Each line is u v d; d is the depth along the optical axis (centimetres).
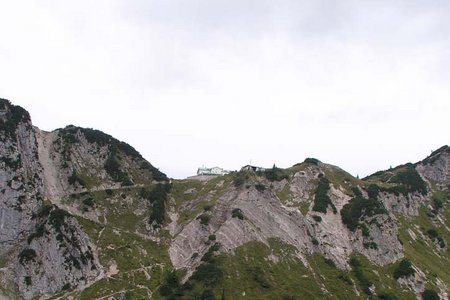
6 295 18512
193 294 19362
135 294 19375
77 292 19250
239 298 19250
